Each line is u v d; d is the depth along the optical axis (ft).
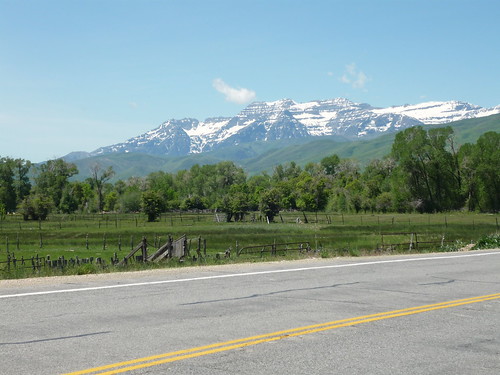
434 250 102.63
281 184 602.03
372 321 31.83
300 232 216.13
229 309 34.83
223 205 362.94
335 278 50.08
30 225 307.58
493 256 74.18
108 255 152.87
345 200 481.05
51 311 33.63
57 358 23.58
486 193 414.82
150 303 36.55
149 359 23.54
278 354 24.58
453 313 34.63
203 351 24.89
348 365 23.15
